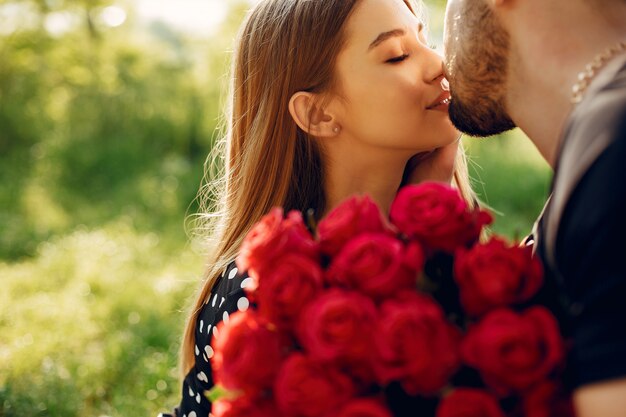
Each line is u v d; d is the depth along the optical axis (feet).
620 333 3.03
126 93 41.75
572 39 3.80
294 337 3.90
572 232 3.25
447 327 3.54
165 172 36.47
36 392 13.35
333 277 3.85
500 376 3.40
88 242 25.09
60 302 18.88
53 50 41.96
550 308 3.77
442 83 5.44
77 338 16.39
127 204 31.78
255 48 5.97
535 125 4.03
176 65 42.55
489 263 3.59
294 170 5.97
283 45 5.73
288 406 3.58
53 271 21.85
